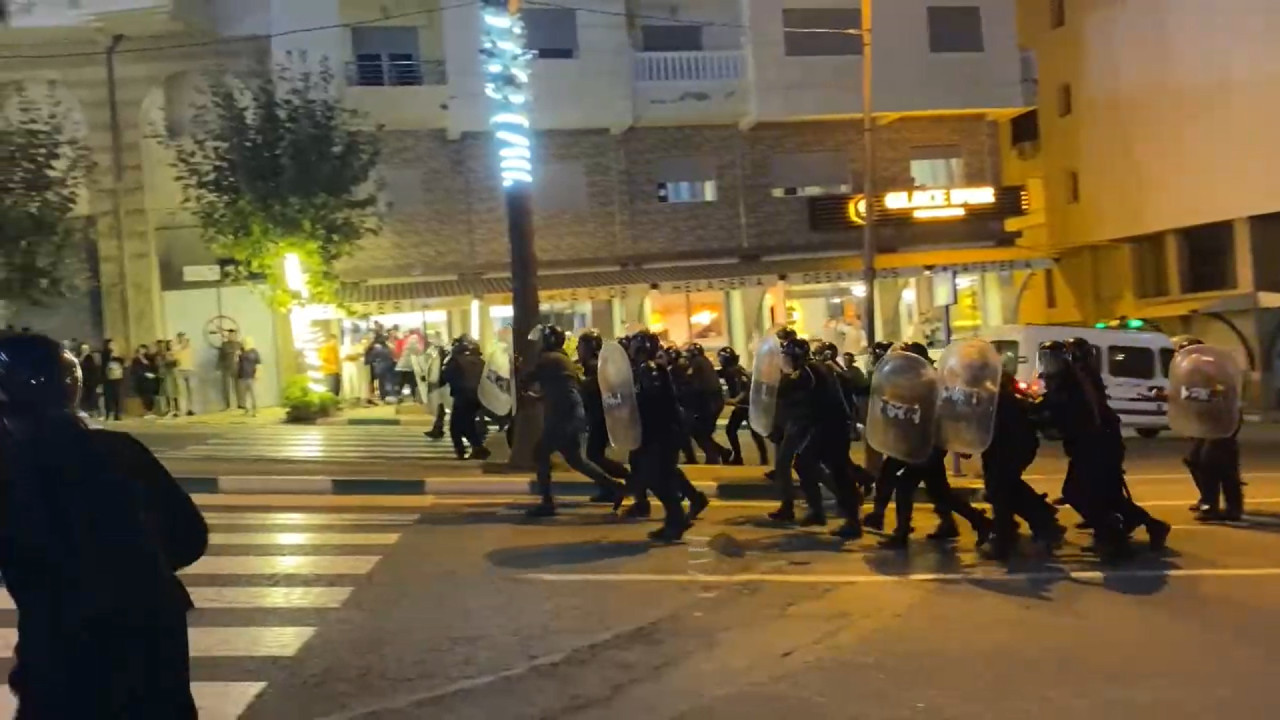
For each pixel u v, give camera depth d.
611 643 7.37
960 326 30.44
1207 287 31.14
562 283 26.81
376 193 25.62
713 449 15.84
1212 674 6.63
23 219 23.39
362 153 24.92
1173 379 11.86
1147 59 31.38
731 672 6.76
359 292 26.25
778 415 11.63
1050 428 10.04
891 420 10.26
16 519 3.18
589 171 28.22
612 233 28.33
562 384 11.91
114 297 26.34
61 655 3.18
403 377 25.30
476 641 7.40
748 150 29.06
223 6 26.66
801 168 29.42
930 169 30.27
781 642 7.39
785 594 8.66
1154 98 31.23
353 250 25.41
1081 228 34.00
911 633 7.59
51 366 3.35
